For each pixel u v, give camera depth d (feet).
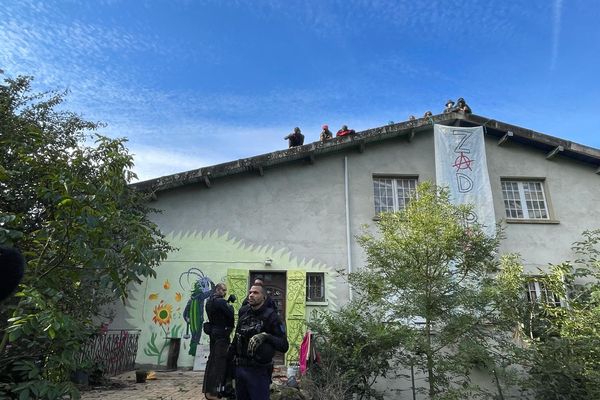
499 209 38.47
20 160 14.74
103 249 11.85
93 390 21.95
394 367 23.20
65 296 14.05
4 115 20.76
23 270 4.60
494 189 39.19
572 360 23.08
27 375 11.00
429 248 23.18
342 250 35.35
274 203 36.29
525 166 40.24
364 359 22.38
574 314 25.21
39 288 11.51
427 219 23.15
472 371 23.27
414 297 22.63
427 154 39.63
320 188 37.17
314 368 21.66
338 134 38.86
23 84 25.38
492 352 22.80
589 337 23.79
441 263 23.31
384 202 38.04
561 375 23.09
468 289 22.93
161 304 32.60
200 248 34.37
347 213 36.37
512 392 24.14
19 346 11.71
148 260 12.69
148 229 14.02
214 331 17.62
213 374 16.88
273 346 13.24
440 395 21.16
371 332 22.04
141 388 22.81
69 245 11.64
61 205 11.32
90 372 22.18
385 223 24.89
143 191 33.24
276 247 35.01
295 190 36.83
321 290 34.37
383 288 23.29
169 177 33.99
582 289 28.48
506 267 26.40
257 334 13.05
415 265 23.40
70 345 11.49
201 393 21.42
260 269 34.37
